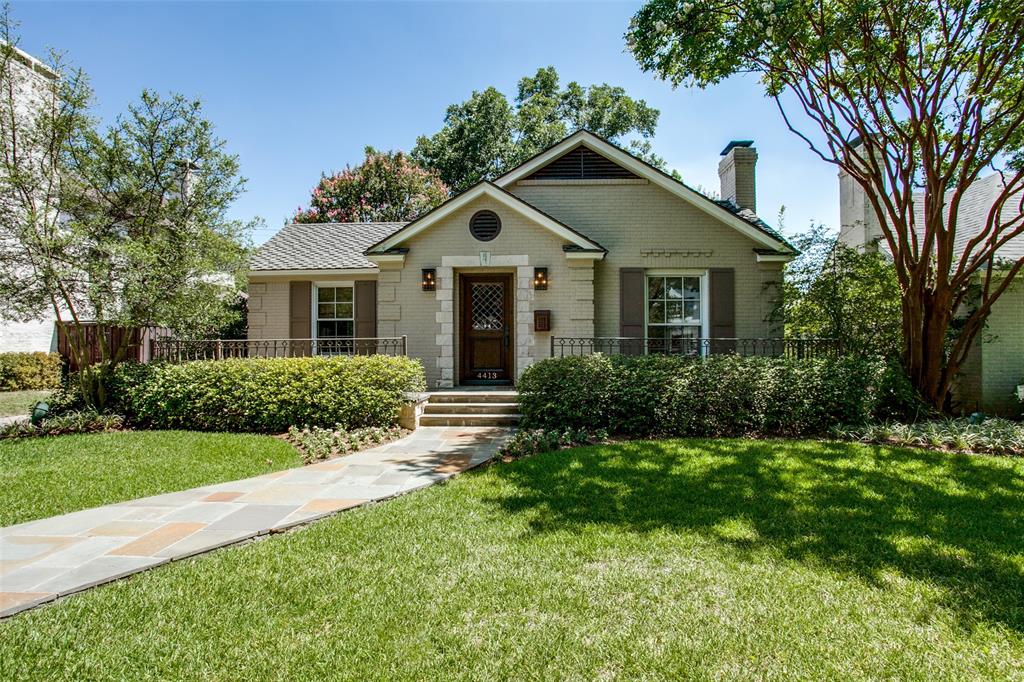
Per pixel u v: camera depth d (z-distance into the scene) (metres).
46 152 8.34
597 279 11.09
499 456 6.49
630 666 2.44
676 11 7.97
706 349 10.93
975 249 10.21
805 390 7.69
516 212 10.36
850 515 4.32
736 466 5.71
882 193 8.66
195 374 8.44
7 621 2.81
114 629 2.74
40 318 8.62
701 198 10.81
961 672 2.37
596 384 7.75
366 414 8.09
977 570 3.36
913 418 8.06
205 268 8.88
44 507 4.65
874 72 8.38
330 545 3.80
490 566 3.46
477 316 10.96
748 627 2.73
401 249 10.43
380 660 2.49
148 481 5.45
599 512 4.43
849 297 9.46
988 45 7.44
